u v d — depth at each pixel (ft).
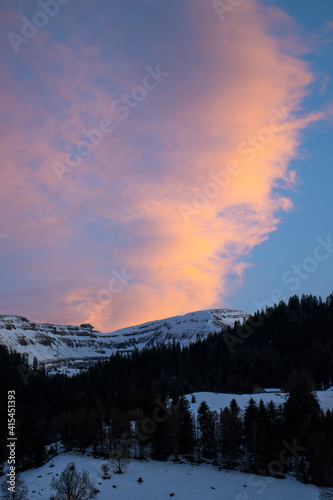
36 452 359.46
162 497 269.23
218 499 268.00
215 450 346.13
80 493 246.68
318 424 333.42
